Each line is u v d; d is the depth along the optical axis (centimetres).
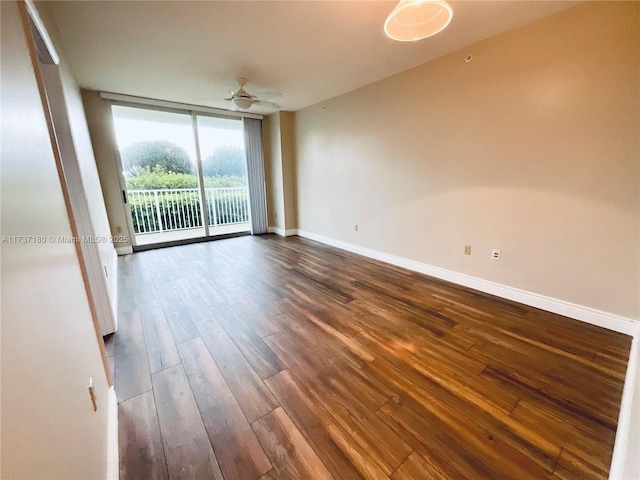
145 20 203
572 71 203
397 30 178
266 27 214
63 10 185
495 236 262
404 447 122
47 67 173
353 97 379
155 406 144
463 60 259
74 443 73
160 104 413
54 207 93
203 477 109
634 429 113
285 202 536
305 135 482
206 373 169
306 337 205
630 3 176
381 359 180
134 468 112
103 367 134
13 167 57
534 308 244
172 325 223
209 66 288
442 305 251
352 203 416
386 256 378
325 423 134
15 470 44
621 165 192
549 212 227
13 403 46
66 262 98
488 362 175
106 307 207
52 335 69
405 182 335
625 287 200
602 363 172
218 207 554
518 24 219
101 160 391
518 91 230
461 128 271
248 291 287
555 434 126
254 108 473
